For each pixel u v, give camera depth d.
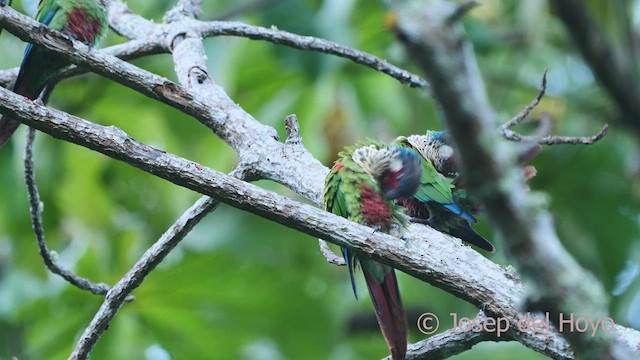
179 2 9.19
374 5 12.91
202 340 12.34
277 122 12.69
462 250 6.27
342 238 5.83
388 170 6.81
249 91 12.93
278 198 5.81
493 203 3.70
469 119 3.53
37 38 6.78
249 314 12.56
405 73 8.55
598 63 8.63
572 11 8.39
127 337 11.86
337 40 11.74
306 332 12.98
